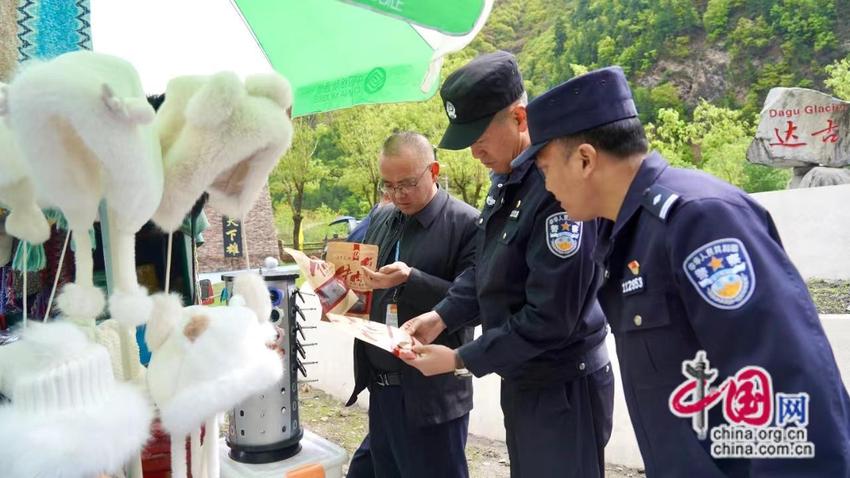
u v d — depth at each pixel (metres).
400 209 2.23
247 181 1.05
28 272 1.40
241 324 1.01
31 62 0.87
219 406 0.96
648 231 1.13
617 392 3.19
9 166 0.94
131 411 0.88
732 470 1.05
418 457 2.07
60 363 0.85
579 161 1.23
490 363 1.65
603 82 1.22
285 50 1.54
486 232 1.84
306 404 4.57
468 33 1.31
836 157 10.41
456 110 1.72
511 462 1.88
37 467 0.76
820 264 7.04
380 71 1.78
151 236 1.41
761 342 0.96
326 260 2.10
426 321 1.94
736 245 1.01
